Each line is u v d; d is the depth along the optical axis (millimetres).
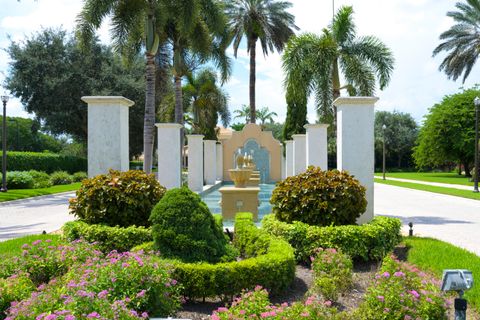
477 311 4359
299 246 6414
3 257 5207
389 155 58531
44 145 58031
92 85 29359
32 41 30203
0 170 26141
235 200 10711
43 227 10656
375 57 14164
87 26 14734
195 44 17328
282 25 28781
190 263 4875
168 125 12117
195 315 4379
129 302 3729
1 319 3844
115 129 8438
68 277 4207
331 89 14445
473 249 7516
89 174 8438
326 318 3549
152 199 7070
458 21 31953
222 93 29359
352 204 6938
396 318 3596
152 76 15336
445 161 41750
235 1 28719
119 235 6289
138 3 14758
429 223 10828
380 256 6379
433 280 4594
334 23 14445
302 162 17891
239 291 4668
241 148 29516
